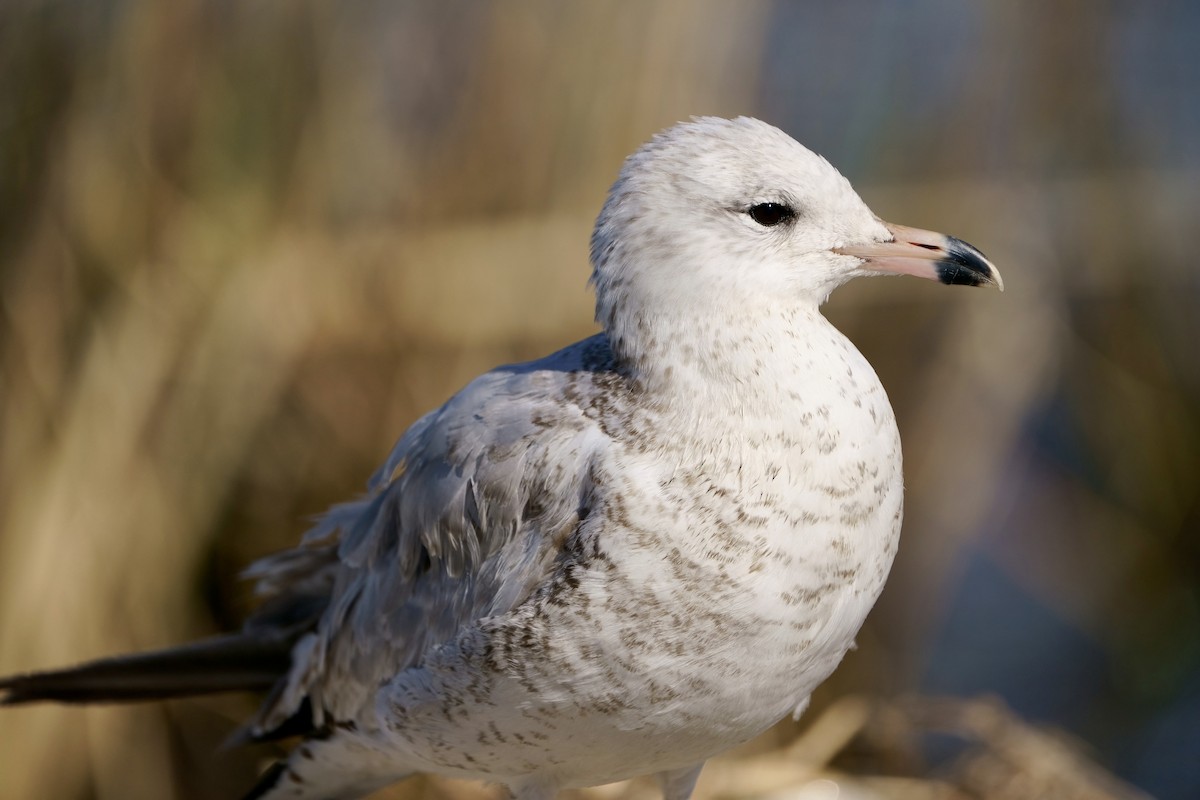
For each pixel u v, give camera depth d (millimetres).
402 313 8852
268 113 8734
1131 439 11562
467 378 8914
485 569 5699
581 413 5590
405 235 8867
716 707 5453
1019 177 10391
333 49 8711
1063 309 11109
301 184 8805
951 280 5781
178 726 8883
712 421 5340
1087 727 10797
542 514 5523
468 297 8867
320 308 8836
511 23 8750
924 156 10195
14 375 8492
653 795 7848
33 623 8375
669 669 5324
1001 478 11789
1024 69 10438
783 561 5246
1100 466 11727
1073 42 10539
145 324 8656
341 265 8844
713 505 5254
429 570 5980
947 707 8320
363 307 8859
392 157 8898
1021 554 11742
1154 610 11555
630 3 8703
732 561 5223
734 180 5555
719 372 5398
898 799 7809
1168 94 11820
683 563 5242
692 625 5270
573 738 5602
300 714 6676
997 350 10273
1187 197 11359
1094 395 11516
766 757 8211
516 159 8836
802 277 5652
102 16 8484
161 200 8711
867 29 10859
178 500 8781
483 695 5598
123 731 8617
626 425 5465
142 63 8539
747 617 5254
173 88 8617
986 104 10242
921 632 10180
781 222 5617
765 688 5453
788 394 5355
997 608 11547
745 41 9242
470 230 8859
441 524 5844
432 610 5938
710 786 7938
